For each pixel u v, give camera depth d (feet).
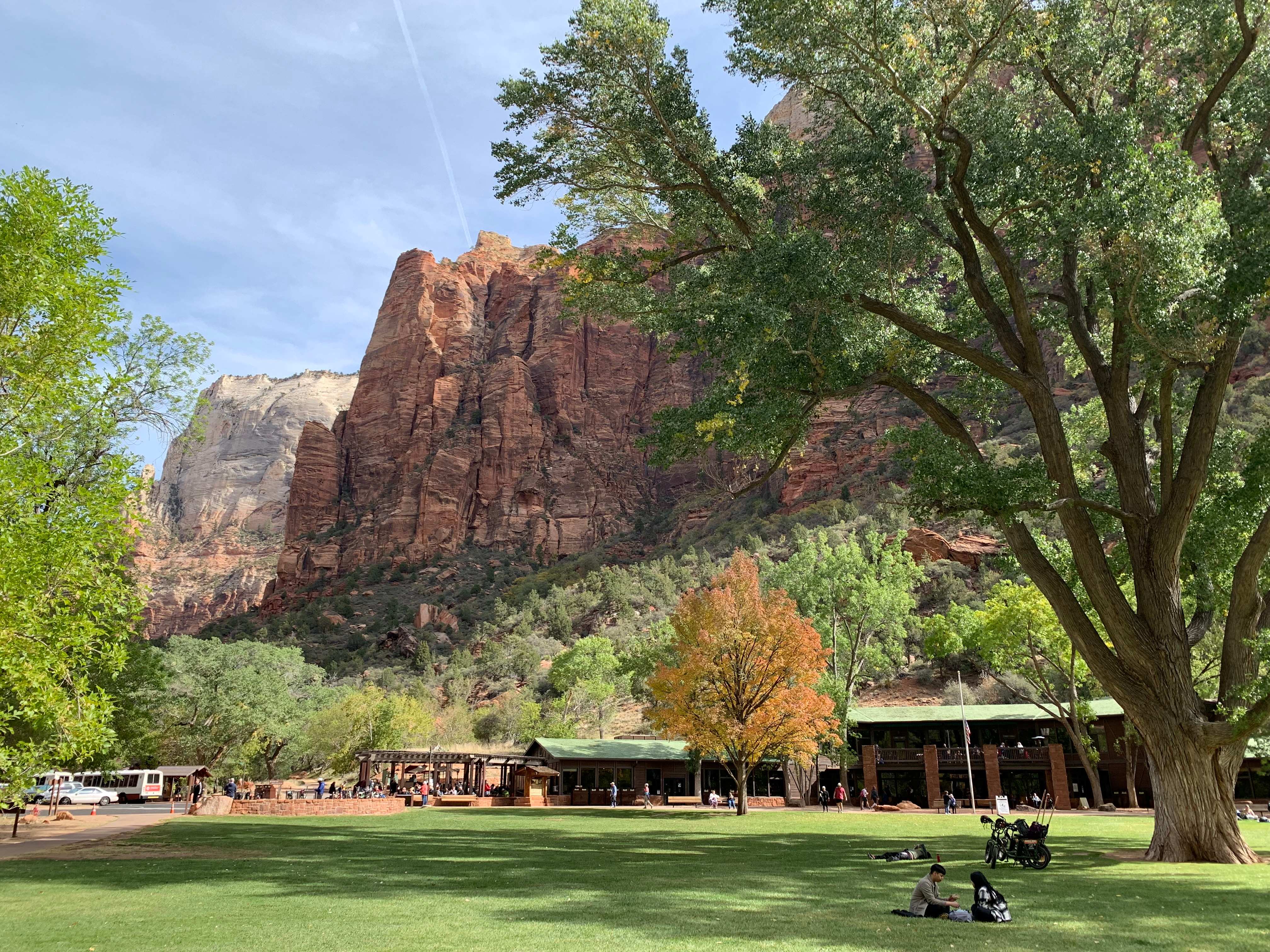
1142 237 57.06
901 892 45.03
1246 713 56.54
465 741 292.40
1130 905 39.99
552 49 72.84
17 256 46.06
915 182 67.36
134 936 30.17
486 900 40.24
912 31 65.51
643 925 33.50
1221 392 61.98
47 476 45.09
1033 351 69.26
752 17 66.85
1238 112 67.51
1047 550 85.25
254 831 91.30
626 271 78.64
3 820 110.22
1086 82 73.05
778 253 63.82
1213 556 71.46
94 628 45.39
